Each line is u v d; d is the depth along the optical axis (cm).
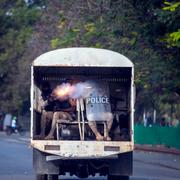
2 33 10188
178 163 4362
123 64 2667
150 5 3844
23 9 10156
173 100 6600
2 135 8956
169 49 4178
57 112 2680
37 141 2611
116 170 2681
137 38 4181
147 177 3331
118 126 2730
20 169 3600
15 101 9362
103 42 4803
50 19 6462
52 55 2680
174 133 5822
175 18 3384
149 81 4569
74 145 2609
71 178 3216
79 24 5191
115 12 4197
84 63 2672
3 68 9888
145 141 6394
